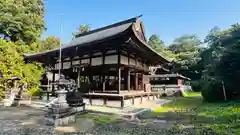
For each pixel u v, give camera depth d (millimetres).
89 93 12922
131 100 13078
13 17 20359
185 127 6773
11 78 14445
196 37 46250
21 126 6715
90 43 11461
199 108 11719
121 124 7352
